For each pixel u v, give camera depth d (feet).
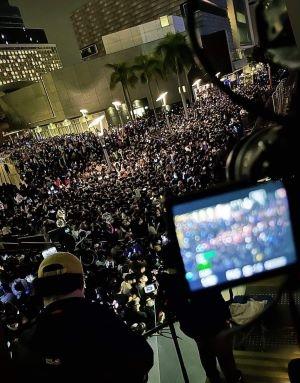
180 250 4.08
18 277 34.99
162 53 155.74
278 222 4.00
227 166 3.51
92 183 76.89
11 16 533.55
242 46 311.47
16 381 5.84
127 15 360.28
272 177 3.32
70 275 5.90
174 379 10.77
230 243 4.08
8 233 56.29
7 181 112.16
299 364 7.16
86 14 401.29
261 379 9.83
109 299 28.30
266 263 4.08
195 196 3.90
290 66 2.95
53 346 5.55
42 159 120.78
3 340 6.14
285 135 3.02
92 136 144.05
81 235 45.60
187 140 86.99
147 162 82.17
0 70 421.59
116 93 205.98
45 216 60.18
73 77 209.36
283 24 3.22
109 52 212.43
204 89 186.50
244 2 322.96
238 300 11.55
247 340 10.61
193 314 8.56
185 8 3.31
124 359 5.54
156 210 45.96
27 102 229.04
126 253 37.58
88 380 5.51
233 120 78.18
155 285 26.45
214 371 9.38
